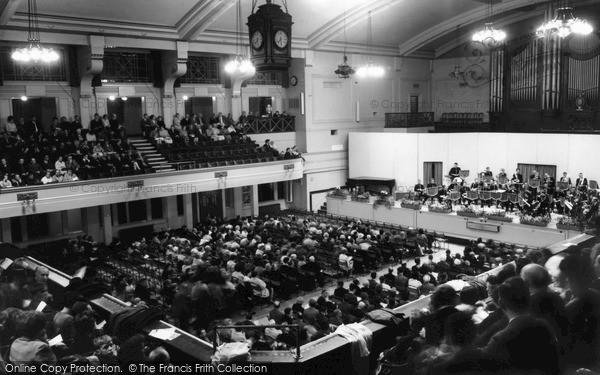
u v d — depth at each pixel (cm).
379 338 566
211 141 2627
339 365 532
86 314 566
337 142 3219
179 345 546
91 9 2133
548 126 2853
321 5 2619
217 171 2489
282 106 3134
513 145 2788
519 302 360
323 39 2884
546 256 618
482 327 421
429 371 371
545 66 2786
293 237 2047
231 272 1527
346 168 3291
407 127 3173
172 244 1981
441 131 3294
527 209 2317
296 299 1716
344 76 2588
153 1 2223
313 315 1091
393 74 3397
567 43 2700
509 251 1736
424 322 480
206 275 1198
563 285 461
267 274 1666
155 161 2423
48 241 2272
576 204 2161
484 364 348
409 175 3061
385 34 3105
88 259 1942
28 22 2009
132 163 2266
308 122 3045
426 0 2755
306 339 889
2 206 1916
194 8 2342
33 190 1980
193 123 2667
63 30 2158
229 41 2638
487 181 2534
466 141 2909
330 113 3148
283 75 3097
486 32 2200
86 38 2238
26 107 2314
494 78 3052
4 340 512
